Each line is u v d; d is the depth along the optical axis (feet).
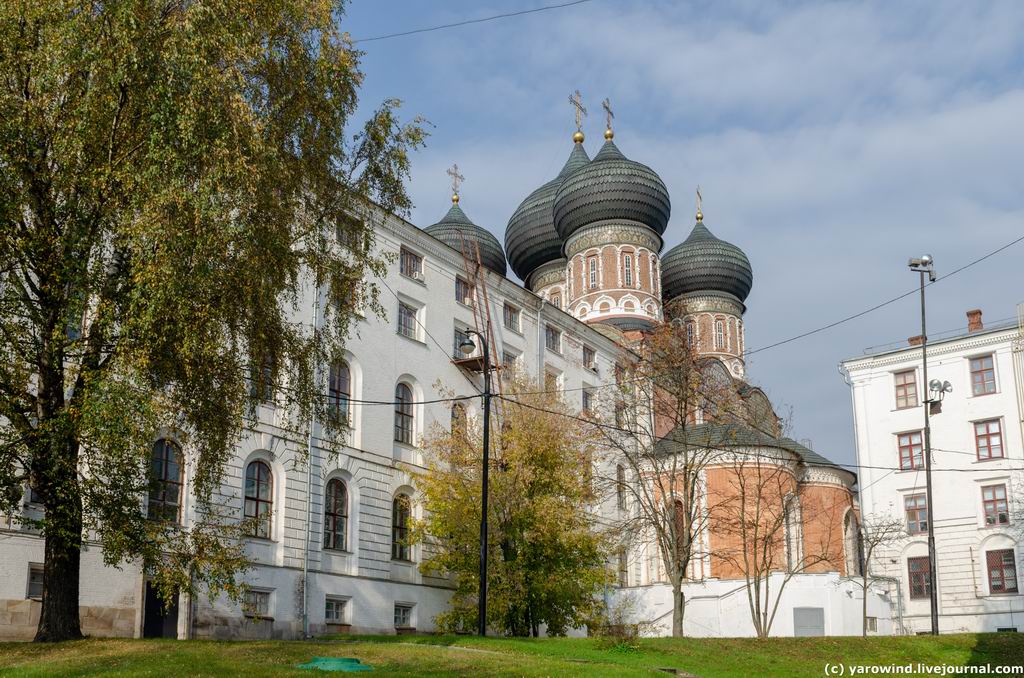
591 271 251.19
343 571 140.46
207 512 94.27
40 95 75.46
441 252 172.04
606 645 97.71
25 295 78.64
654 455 152.35
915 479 203.21
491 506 139.44
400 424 156.56
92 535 109.19
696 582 183.42
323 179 90.17
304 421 91.50
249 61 81.10
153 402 77.25
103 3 76.89
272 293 83.82
